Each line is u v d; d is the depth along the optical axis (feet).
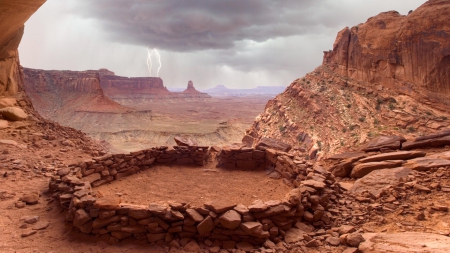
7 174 34.50
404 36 140.15
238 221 21.15
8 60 70.95
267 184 36.81
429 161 36.40
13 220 24.23
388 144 49.93
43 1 48.32
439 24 127.85
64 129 64.75
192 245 21.02
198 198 31.58
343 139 129.90
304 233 22.71
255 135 206.39
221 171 42.32
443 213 24.34
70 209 23.38
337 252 19.88
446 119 114.11
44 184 33.32
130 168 39.55
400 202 27.53
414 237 19.63
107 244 21.18
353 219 24.90
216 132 385.09
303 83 195.11
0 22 50.42
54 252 19.81
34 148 47.65
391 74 146.92
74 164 33.94
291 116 179.52
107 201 22.38
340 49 181.68
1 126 53.31
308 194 25.68
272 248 20.65
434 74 128.26
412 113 124.77
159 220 21.70
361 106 146.41
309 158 136.87
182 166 43.98
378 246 18.47
